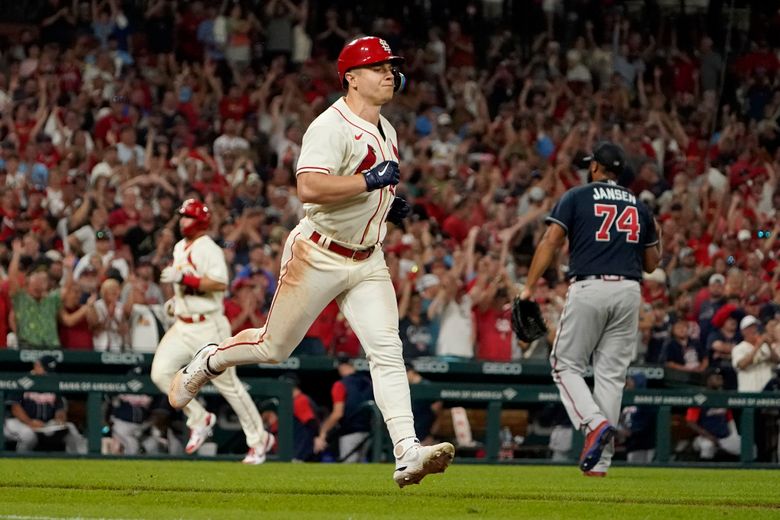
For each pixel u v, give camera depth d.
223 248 46.91
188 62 65.19
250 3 68.06
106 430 38.41
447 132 62.19
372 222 20.00
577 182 62.47
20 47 62.78
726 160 69.25
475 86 68.19
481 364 41.75
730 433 41.38
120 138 55.31
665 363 46.47
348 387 39.47
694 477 29.75
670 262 54.28
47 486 23.06
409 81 68.94
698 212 61.34
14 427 37.50
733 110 73.88
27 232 46.12
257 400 40.28
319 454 38.91
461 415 41.09
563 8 76.06
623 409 41.44
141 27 65.44
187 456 36.47
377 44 19.98
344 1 72.69
